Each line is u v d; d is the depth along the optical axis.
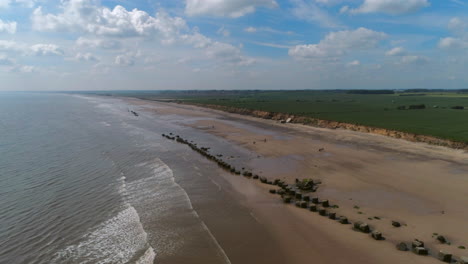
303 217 22.47
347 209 23.67
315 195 26.78
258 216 22.67
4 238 19.70
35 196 26.81
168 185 29.52
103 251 18.11
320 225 21.11
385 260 16.73
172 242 18.91
